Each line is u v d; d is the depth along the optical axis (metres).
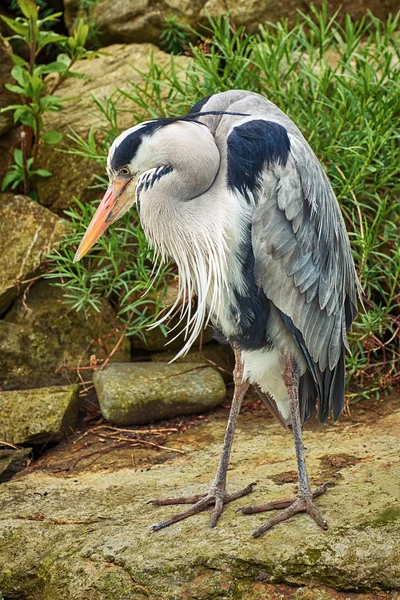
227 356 11.51
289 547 7.23
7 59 12.72
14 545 8.05
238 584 7.16
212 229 7.52
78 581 7.52
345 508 7.67
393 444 9.07
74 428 10.59
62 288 11.66
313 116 11.62
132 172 7.73
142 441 10.13
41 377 11.18
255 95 8.07
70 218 12.33
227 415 10.67
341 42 12.39
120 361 11.42
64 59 13.05
